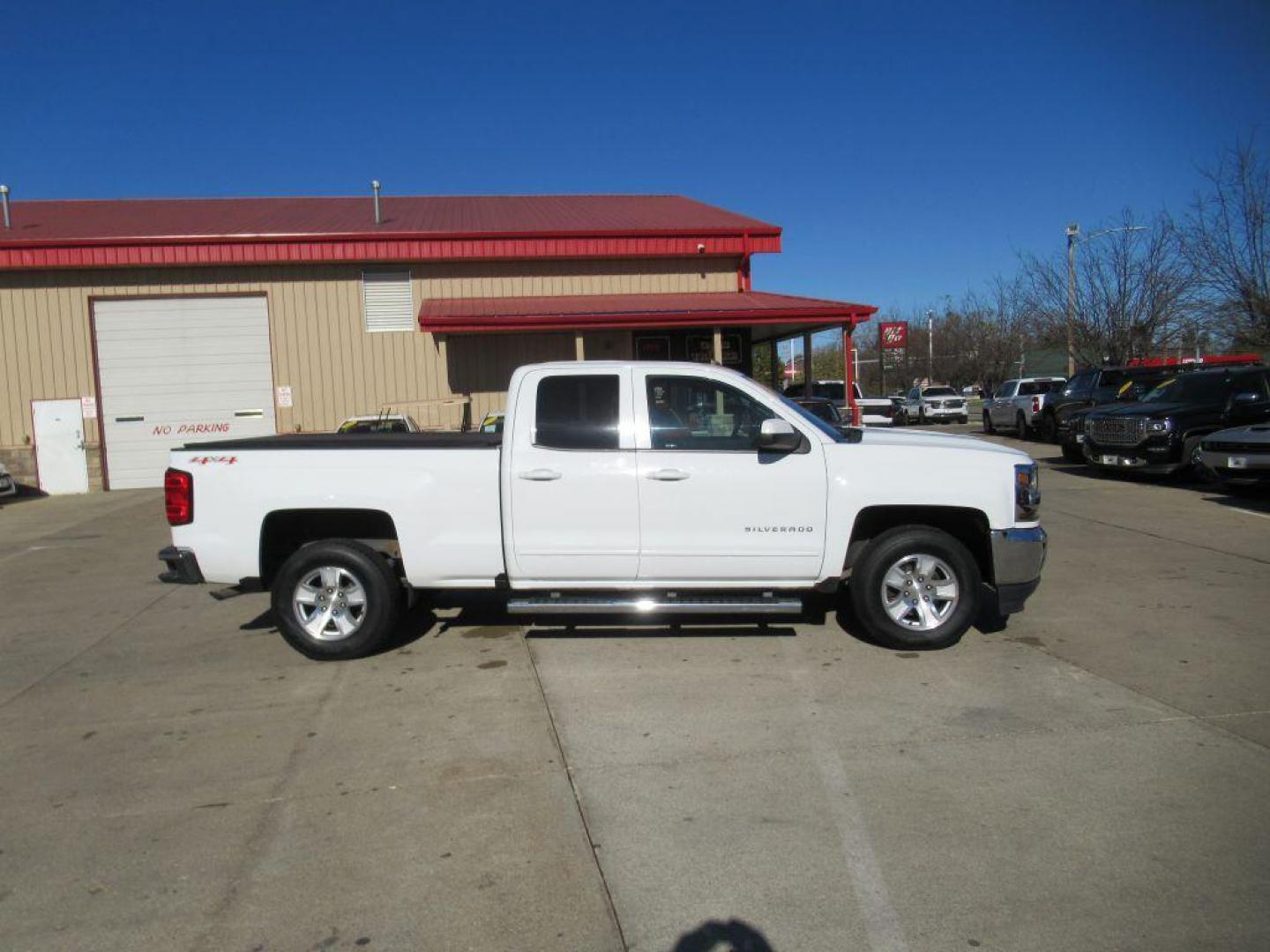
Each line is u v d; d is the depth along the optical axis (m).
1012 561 5.98
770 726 4.89
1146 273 30.27
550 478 5.99
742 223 19.70
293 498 6.11
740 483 5.99
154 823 3.97
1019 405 25.86
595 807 4.04
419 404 18.36
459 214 20.92
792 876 3.46
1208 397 14.77
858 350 69.38
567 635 6.67
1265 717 4.89
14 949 3.10
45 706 5.50
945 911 3.23
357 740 4.83
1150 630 6.52
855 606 6.13
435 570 6.11
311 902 3.35
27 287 17.42
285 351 18.11
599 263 19.03
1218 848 3.59
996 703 5.17
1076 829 3.75
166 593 8.59
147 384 17.84
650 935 3.12
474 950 3.06
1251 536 10.02
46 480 17.61
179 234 17.59
